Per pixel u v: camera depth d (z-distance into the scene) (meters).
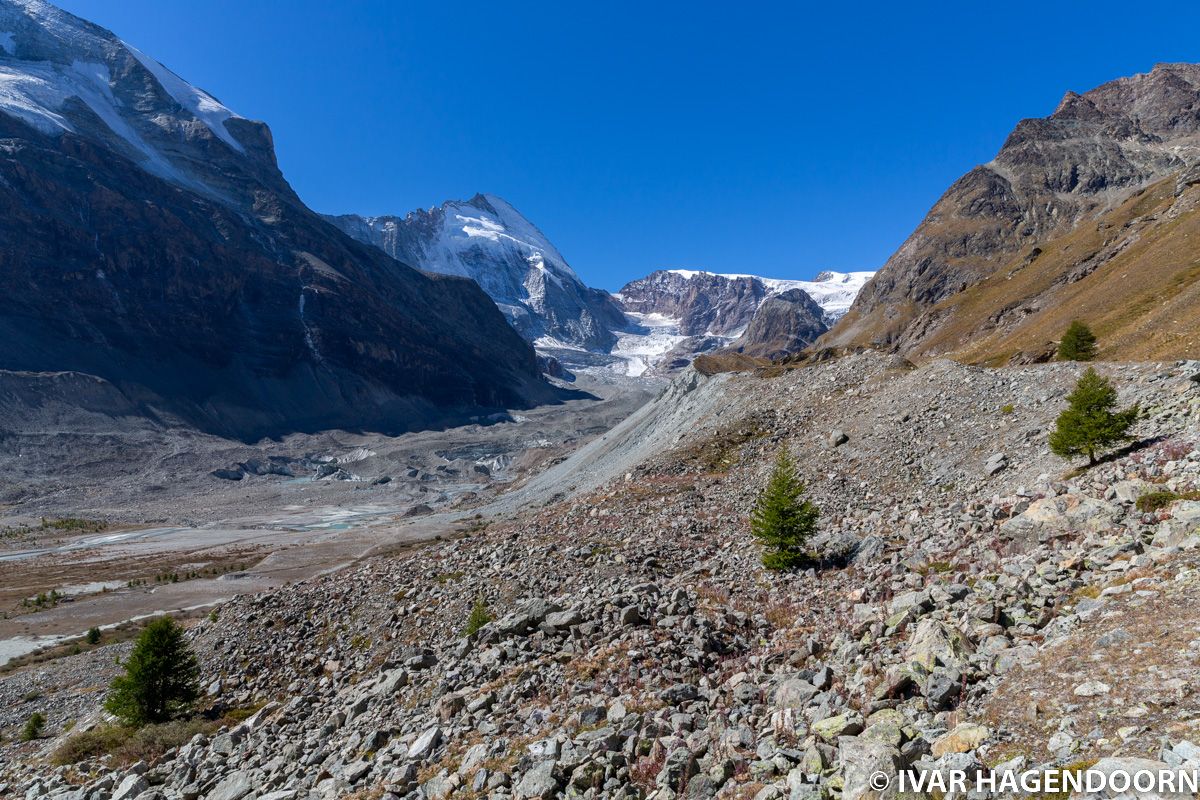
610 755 11.98
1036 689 9.61
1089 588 13.47
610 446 122.69
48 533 159.75
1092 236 176.50
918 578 19.67
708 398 97.31
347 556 103.94
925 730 9.64
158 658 31.11
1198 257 89.38
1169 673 8.60
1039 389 43.69
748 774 10.23
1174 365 36.00
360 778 15.48
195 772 20.45
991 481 33.56
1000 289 198.12
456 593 36.38
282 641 37.56
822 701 11.71
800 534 27.19
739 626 20.64
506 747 14.10
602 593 25.08
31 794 24.44
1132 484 19.42
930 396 52.22
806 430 64.06
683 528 41.50
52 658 62.56
